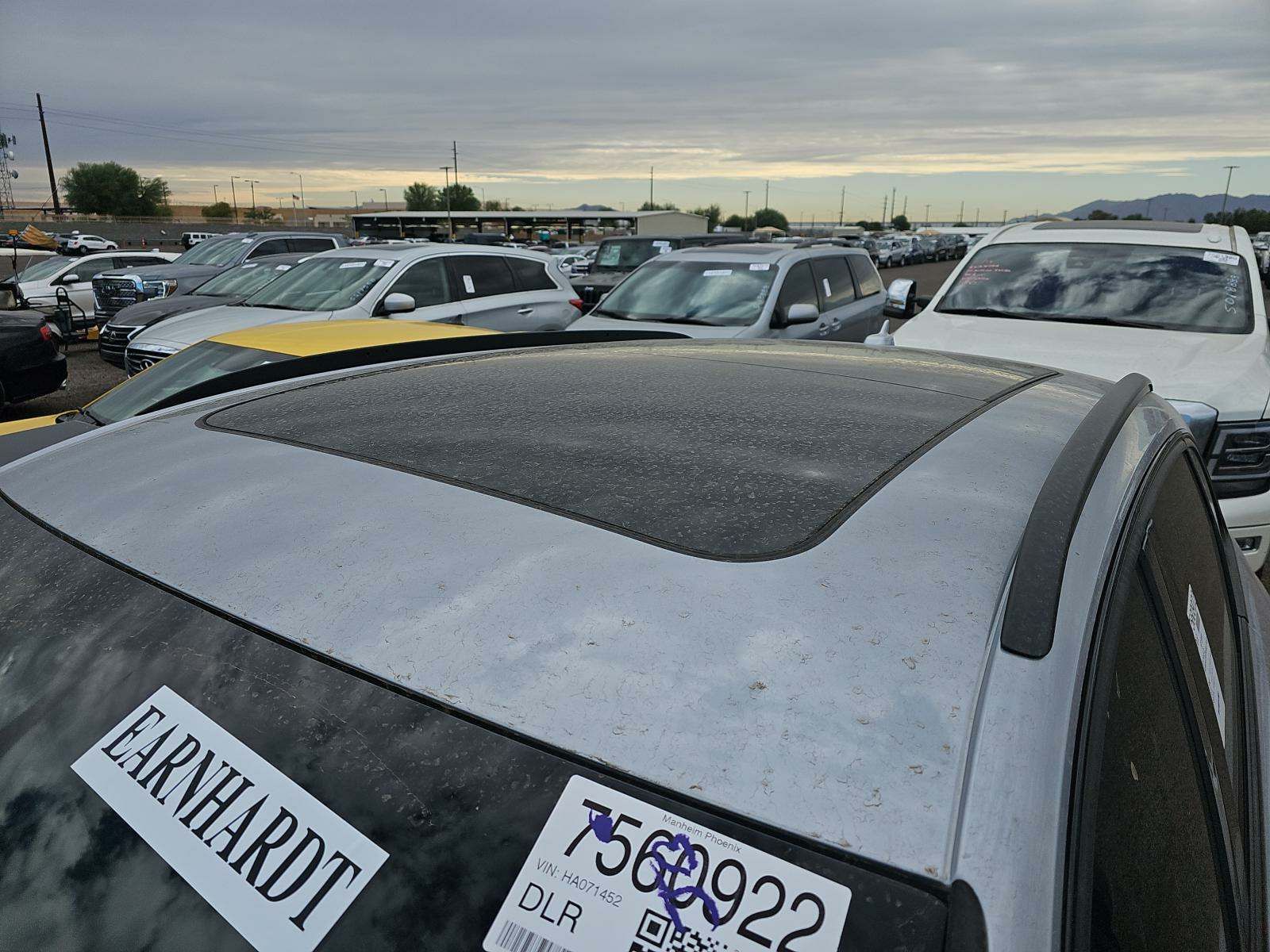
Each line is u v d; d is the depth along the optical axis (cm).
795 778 63
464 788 68
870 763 63
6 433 366
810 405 130
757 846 60
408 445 116
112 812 79
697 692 69
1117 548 88
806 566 80
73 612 96
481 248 856
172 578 95
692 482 98
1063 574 77
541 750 68
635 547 84
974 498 94
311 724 76
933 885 57
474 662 75
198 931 69
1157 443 125
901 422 122
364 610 82
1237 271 504
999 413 129
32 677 92
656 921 59
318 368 191
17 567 107
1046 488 89
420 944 63
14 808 83
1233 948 87
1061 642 70
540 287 888
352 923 66
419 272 788
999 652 70
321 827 70
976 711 66
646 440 113
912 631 72
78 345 1430
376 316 748
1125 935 62
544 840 64
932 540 84
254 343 427
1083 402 145
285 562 92
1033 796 61
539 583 81
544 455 108
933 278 3762
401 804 69
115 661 89
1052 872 58
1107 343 442
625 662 72
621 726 67
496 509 94
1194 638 118
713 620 74
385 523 94
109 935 72
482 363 174
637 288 739
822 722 66
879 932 56
